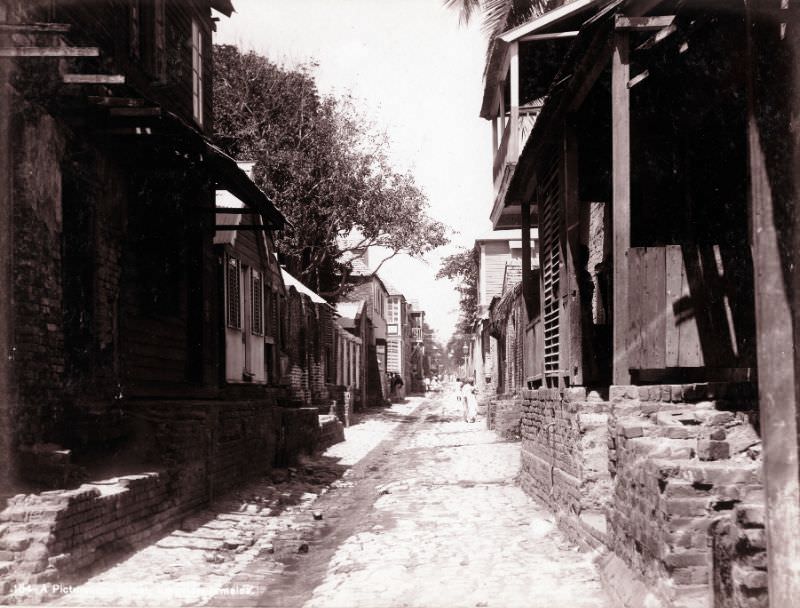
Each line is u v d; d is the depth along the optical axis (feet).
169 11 41.39
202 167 35.27
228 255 52.85
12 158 24.49
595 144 34.91
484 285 127.24
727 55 27.37
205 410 34.19
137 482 25.81
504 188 47.75
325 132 115.24
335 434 78.64
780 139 13.14
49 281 25.80
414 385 295.07
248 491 40.29
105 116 29.89
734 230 27.14
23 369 24.14
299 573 25.27
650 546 16.90
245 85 110.11
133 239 34.71
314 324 94.99
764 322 12.82
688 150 30.96
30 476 22.49
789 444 12.39
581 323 31.45
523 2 57.00
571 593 19.86
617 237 23.41
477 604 19.20
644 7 23.85
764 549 13.64
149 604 19.85
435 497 39.73
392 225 120.88
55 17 28.09
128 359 33.83
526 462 41.75
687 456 17.47
